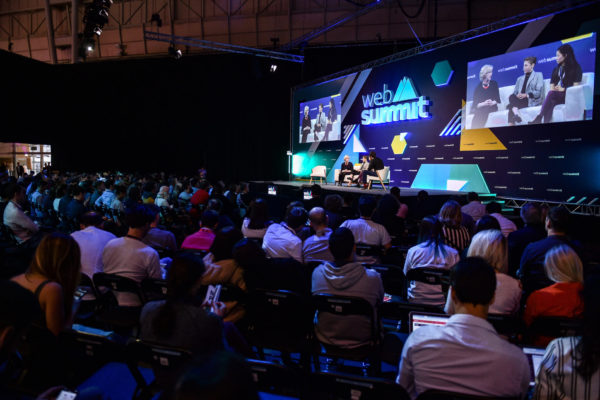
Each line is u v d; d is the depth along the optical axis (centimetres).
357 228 454
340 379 157
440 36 1550
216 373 61
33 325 193
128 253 317
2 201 620
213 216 435
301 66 1878
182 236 723
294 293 272
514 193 992
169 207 917
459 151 1132
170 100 2134
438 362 153
